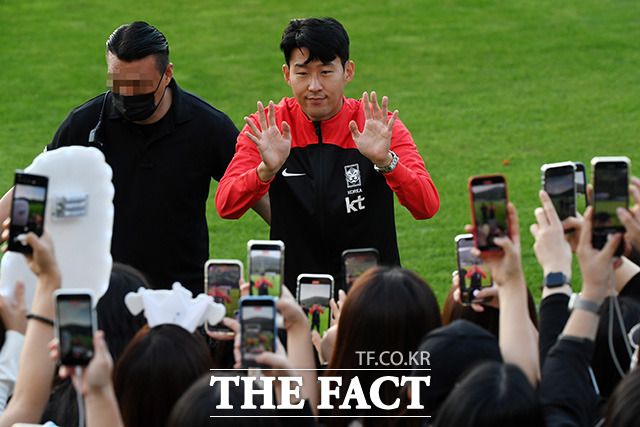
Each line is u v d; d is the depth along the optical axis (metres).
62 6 23.92
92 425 4.25
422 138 17.14
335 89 7.33
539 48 21.33
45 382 4.83
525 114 18.14
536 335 5.62
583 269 4.93
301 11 23.69
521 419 4.11
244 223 14.21
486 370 4.30
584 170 6.27
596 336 5.61
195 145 8.03
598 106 18.45
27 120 18.09
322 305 6.30
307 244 7.55
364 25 22.75
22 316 5.61
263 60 21.00
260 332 4.95
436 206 7.47
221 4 24.20
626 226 4.96
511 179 15.41
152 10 23.75
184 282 8.25
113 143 8.00
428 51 21.33
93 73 20.30
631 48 21.19
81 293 4.47
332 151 7.46
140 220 8.01
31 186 5.09
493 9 23.59
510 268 5.00
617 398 4.16
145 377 4.87
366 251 6.30
